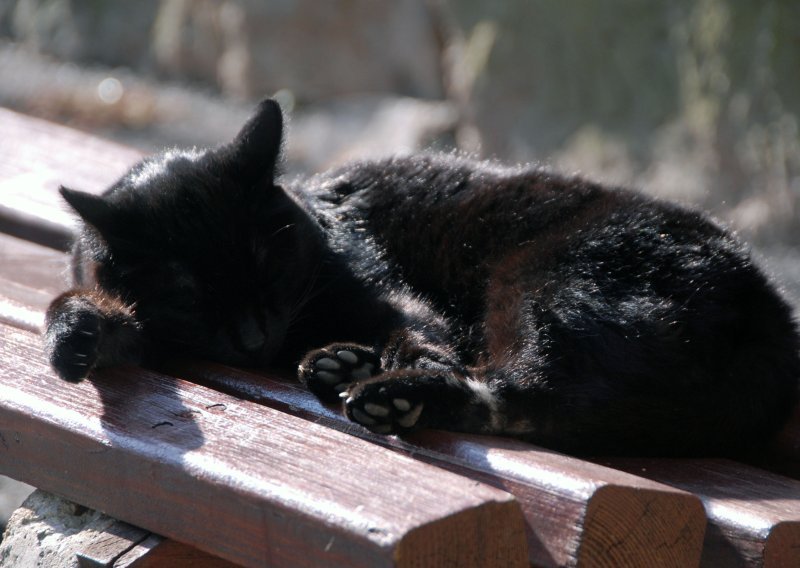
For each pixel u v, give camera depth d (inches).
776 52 703.1
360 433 202.1
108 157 391.5
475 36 879.1
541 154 821.2
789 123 696.4
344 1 1031.6
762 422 230.7
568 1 818.2
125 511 181.9
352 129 956.0
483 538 152.2
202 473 166.7
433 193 298.7
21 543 201.2
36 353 221.0
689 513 171.2
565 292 238.8
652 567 166.7
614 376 224.1
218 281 253.3
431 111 941.8
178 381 206.5
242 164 265.1
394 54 1042.7
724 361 228.4
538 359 226.2
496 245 283.6
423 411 204.5
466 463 178.7
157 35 1170.0
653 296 233.8
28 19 1266.0
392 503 151.1
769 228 685.3
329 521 149.5
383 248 294.2
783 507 185.8
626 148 776.9
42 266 323.3
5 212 345.1
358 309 271.7
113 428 183.9
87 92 1073.5
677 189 732.7
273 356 265.6
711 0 741.3
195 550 187.0
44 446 192.7
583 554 158.6
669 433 223.3
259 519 159.3
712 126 731.4
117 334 229.0
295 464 165.5
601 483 160.7
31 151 393.4
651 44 784.9
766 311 238.7
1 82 1108.5
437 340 248.5
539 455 179.6
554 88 831.1
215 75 1130.0
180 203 258.2
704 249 244.8
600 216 264.1
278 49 1051.3
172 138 933.8
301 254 273.1
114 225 250.2
